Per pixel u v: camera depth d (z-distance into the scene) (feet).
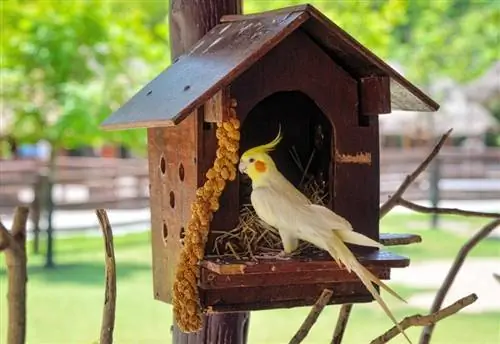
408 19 53.57
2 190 45.70
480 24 54.39
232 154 9.55
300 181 10.87
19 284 9.08
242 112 9.62
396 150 65.87
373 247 10.09
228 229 9.70
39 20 37.29
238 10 11.69
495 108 77.10
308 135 11.02
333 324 26.89
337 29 9.61
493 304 29.55
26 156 65.26
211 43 10.44
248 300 9.65
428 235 44.60
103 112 37.22
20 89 37.70
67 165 48.03
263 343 24.04
